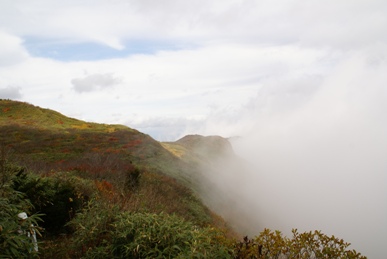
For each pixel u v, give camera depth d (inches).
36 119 1925.4
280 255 170.6
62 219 307.3
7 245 163.0
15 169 309.3
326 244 161.5
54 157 1072.8
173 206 505.7
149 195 421.7
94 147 1331.2
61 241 273.9
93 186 431.5
